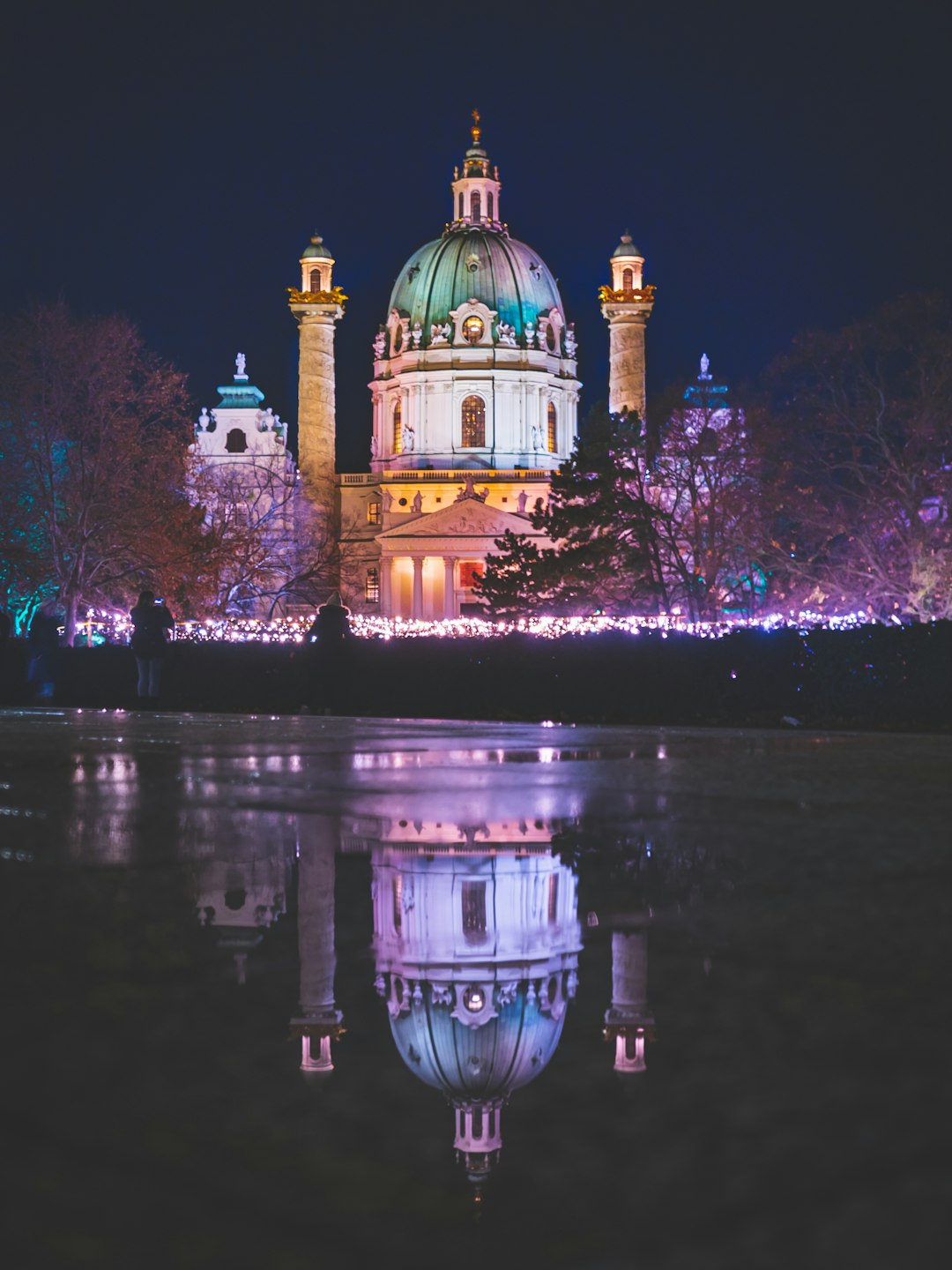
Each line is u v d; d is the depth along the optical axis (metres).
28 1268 2.03
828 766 11.92
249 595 69.38
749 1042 3.13
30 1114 2.66
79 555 56.53
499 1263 2.05
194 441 61.28
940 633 25.88
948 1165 2.36
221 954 4.17
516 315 145.62
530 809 8.48
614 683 28.23
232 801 8.98
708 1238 2.11
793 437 58.97
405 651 29.81
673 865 6.04
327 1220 2.20
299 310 129.50
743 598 63.31
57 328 56.25
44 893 5.24
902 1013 3.38
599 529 62.97
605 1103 2.72
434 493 137.88
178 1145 2.51
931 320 54.34
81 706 34.19
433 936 4.49
